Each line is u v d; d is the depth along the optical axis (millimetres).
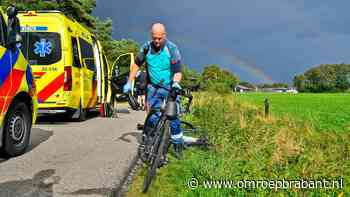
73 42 12672
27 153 7910
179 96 6848
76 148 8453
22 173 6379
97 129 11406
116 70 15719
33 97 8156
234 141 8734
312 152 7637
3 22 7289
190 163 6727
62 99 11945
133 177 6410
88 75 13953
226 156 7211
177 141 6988
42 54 11961
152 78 6871
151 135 6121
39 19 12102
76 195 5352
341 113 25922
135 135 10406
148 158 5961
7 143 7312
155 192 5625
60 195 5340
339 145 8719
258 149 7637
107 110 15469
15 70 7445
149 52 6770
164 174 6441
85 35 14250
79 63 12984
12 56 7383
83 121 13562
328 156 7535
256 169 6164
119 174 6398
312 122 14594
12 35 7215
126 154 7891
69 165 6945
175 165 6898
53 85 11930
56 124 12484
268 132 9633
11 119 7426
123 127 12023
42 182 5906
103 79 15266
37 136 9922
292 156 6941
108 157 7602
